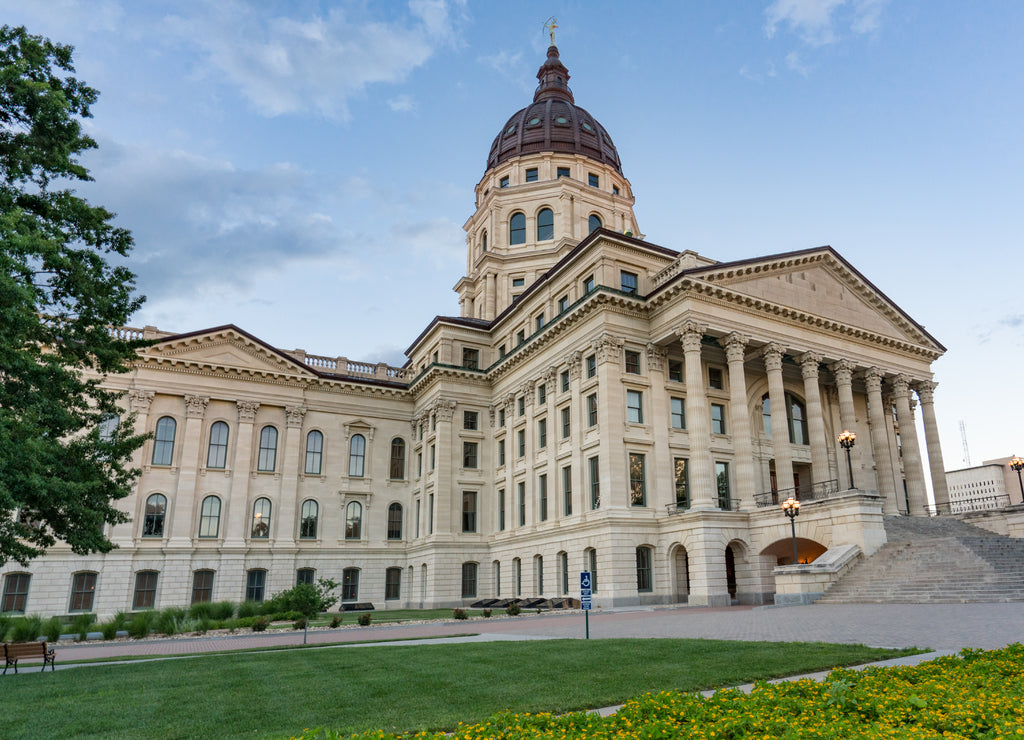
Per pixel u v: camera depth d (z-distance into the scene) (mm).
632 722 8938
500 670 15359
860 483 51062
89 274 23000
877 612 25438
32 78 22906
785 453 43781
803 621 24312
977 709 8398
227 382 58406
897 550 34094
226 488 56500
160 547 52969
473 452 59094
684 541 41000
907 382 53062
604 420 43719
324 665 17312
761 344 46281
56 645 28281
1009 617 20812
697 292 44000
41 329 21844
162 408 55938
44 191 23219
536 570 49531
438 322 61312
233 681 15180
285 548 56906
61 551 50281
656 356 46094
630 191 81625
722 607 36875
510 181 76938
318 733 9477
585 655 17234
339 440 62156
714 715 9133
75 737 10312
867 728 7855
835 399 53594
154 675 16594
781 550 41656
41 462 20609
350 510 61125
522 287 71875
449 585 54531
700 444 42250
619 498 42500
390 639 25125
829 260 50781
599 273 47656
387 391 64750
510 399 56625
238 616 38188
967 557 30828
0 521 21438
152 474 54344
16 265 18828
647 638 21234
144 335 55938
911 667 11898
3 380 21625
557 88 85875
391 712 11453
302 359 64625
